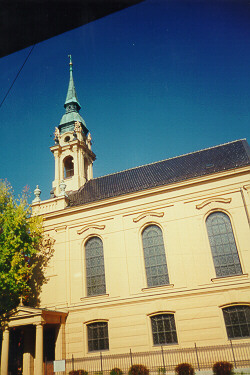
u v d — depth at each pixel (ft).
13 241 73.51
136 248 78.69
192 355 64.69
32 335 77.66
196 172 87.20
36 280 84.17
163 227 78.43
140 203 82.64
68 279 81.51
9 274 70.79
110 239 82.02
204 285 69.97
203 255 72.64
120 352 70.13
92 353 72.38
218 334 65.26
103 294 76.89
